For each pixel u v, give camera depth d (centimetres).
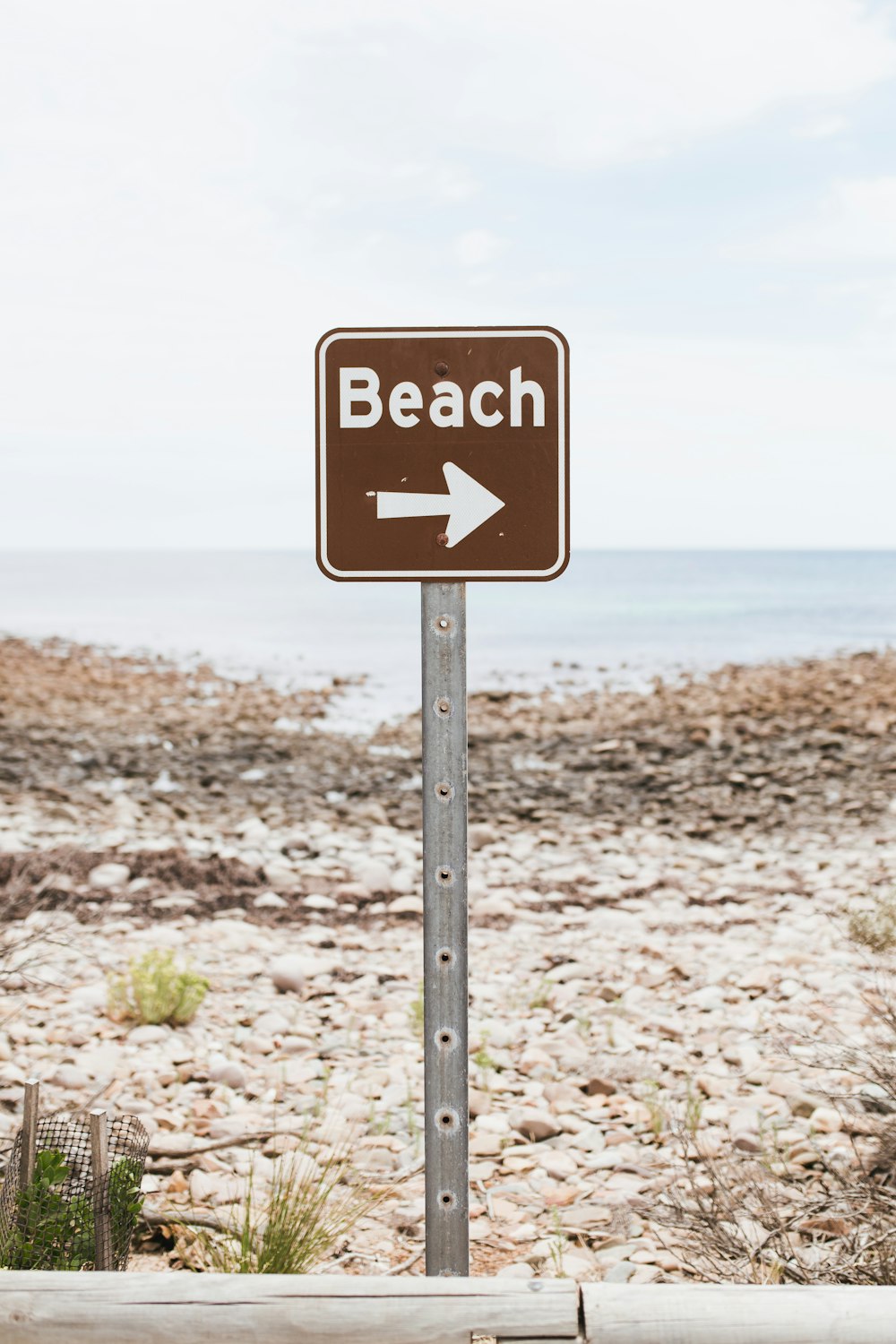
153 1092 529
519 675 2402
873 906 812
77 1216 300
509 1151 483
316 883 896
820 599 5291
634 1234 411
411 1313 201
